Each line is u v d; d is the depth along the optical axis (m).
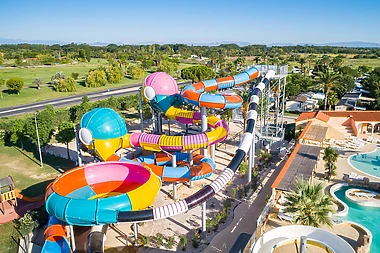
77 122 73.75
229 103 37.81
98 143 34.59
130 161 32.75
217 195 37.75
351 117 60.69
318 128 54.88
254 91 43.31
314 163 38.91
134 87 126.31
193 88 43.66
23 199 36.12
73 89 115.44
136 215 23.11
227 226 31.45
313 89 104.00
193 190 39.09
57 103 94.69
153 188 26.67
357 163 47.09
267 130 52.38
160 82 44.94
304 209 26.98
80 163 39.25
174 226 31.59
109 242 29.11
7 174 45.34
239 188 37.72
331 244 24.34
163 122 72.12
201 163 38.84
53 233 25.73
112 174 32.25
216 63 177.00
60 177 28.95
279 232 25.72
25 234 30.39
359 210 34.75
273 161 48.03
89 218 22.97
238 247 27.22
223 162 47.88
